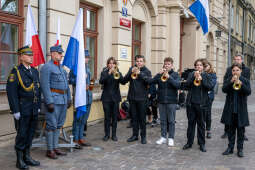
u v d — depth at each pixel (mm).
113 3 8969
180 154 5418
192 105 5629
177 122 8570
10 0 5941
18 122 4406
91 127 7680
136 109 6258
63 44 6895
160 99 6035
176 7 11836
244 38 34688
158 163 4867
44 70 4805
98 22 8727
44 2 6312
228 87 5254
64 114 5152
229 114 5289
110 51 9086
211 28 18281
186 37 15180
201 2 9703
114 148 5734
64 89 5047
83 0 7828
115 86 6297
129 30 9688
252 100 15945
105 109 6277
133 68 5855
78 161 4883
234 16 27484
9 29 5938
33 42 5324
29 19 5312
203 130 5652
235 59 6336
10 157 4965
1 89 5637
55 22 6629
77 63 5355
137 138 6398
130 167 4637
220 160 5086
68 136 6461
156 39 11555
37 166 4574
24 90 4375
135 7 10406
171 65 5871
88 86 5965
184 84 5762
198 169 4598
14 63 6109
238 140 5348
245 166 4766
